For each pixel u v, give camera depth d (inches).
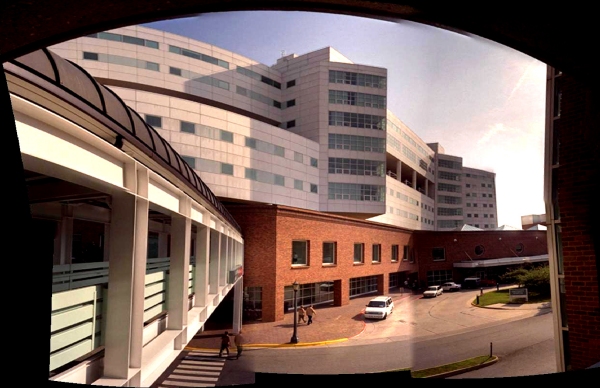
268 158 1422.2
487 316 924.0
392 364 592.7
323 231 1214.9
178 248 236.7
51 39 42.8
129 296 141.6
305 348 786.2
